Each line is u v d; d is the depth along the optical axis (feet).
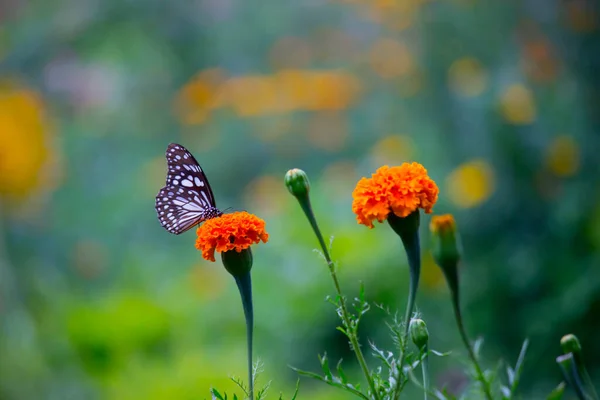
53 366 7.82
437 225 3.98
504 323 7.51
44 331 8.11
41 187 10.21
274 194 11.20
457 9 9.29
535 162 8.18
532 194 8.18
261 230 4.06
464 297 7.82
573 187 7.65
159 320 8.04
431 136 9.66
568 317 6.89
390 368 3.96
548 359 6.98
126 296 8.80
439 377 6.78
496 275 7.72
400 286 7.88
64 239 10.77
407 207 3.97
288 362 7.79
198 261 10.41
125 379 7.33
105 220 11.23
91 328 7.81
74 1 11.51
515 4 8.73
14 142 9.73
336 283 3.98
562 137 8.01
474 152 8.88
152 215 11.51
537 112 8.34
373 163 10.83
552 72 8.46
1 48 11.40
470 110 8.98
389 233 8.48
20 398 7.32
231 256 4.04
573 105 7.98
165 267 10.52
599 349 6.78
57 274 9.98
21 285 9.09
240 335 8.37
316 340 7.82
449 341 7.55
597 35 7.72
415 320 3.96
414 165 4.02
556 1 8.14
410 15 10.32
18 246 9.80
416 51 10.18
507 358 7.22
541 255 7.59
